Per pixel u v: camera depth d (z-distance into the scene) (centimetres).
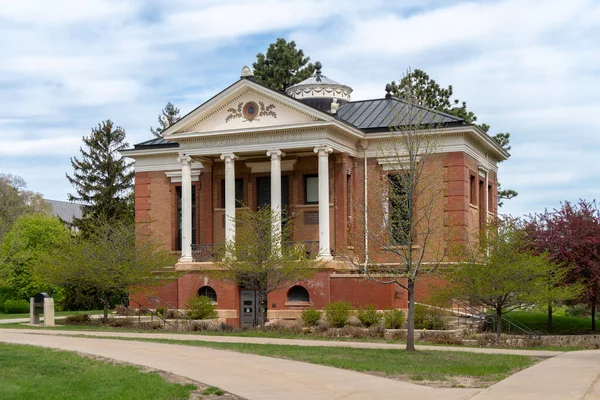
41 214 8262
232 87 4131
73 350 2392
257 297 4038
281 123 4056
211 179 4531
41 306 3988
